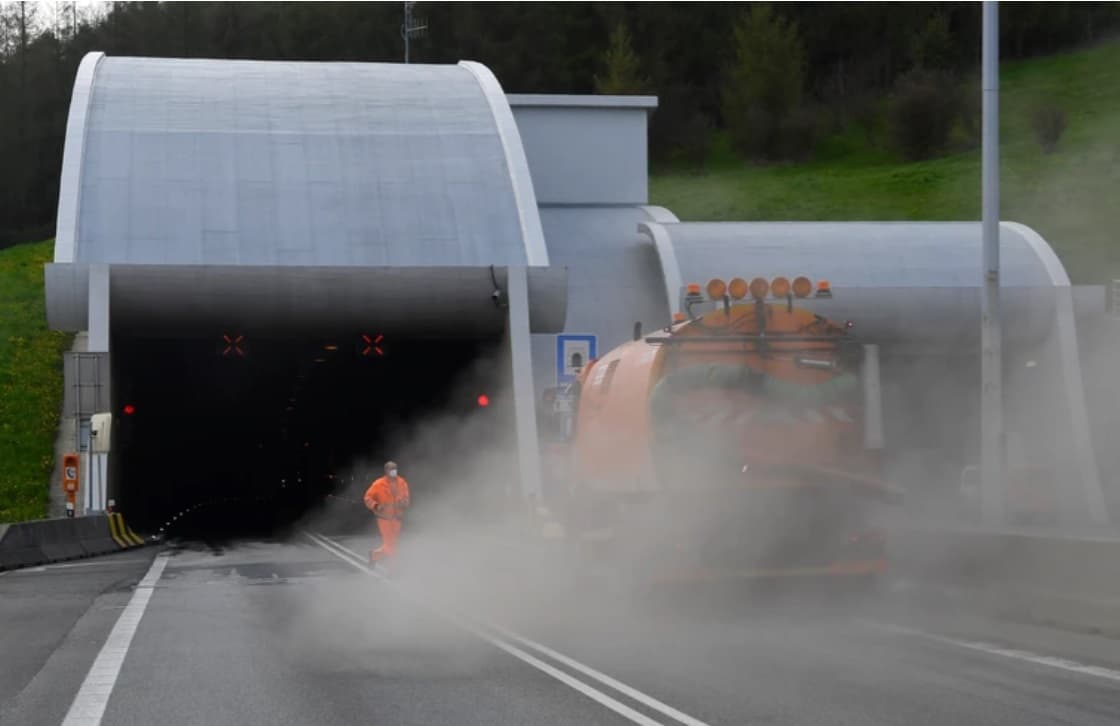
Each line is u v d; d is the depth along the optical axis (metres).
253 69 109.62
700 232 108.50
